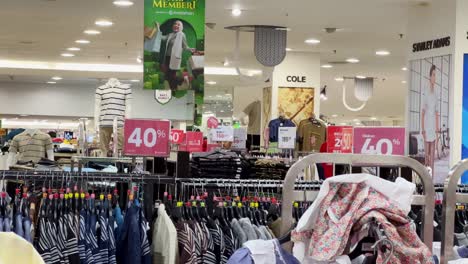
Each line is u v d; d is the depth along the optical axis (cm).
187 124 1998
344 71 1641
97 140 1085
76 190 328
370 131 371
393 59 1427
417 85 839
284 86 1346
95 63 1636
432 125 801
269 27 1084
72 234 314
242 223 327
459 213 357
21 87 1961
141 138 418
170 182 349
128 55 1474
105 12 973
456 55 762
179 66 748
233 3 890
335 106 2394
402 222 225
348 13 938
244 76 1144
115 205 348
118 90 1051
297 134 1138
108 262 320
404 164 254
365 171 442
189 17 752
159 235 330
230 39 1226
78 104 1988
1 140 1527
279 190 401
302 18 990
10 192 439
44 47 1373
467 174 724
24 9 956
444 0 788
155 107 1988
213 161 520
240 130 907
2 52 1456
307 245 232
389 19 973
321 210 229
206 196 359
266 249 233
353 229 228
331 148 554
